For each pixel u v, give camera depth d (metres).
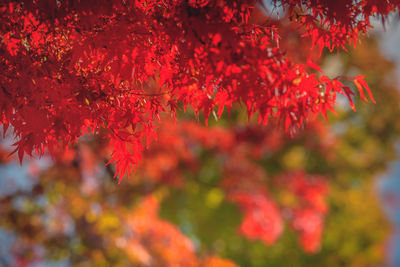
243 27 2.49
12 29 2.41
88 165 6.70
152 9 2.47
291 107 2.54
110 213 6.56
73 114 2.45
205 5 2.40
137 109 2.63
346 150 14.09
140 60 2.43
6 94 2.41
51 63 2.46
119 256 6.27
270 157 12.97
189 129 9.44
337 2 2.57
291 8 2.62
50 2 2.36
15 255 7.15
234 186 10.48
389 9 2.57
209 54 2.36
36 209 6.74
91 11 2.34
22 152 2.44
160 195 8.17
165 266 6.40
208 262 6.70
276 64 2.42
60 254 6.50
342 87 2.61
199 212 12.62
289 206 10.53
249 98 2.44
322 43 2.77
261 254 13.22
